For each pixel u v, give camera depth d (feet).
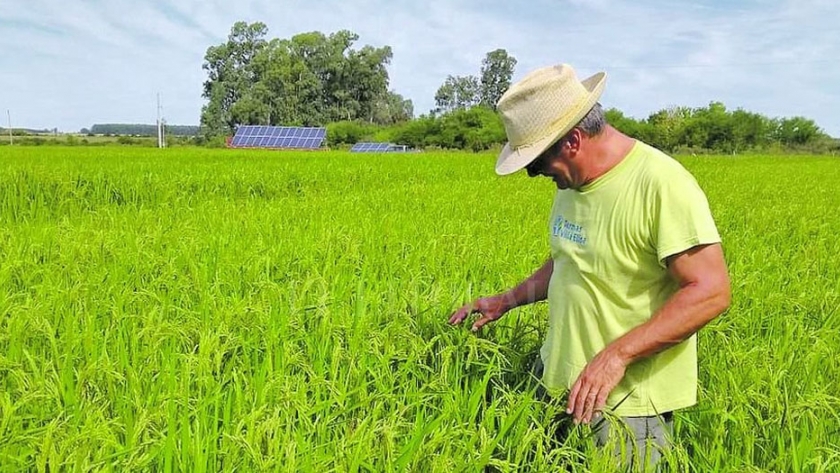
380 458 7.91
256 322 11.39
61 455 6.88
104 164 56.65
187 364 9.13
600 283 8.75
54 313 12.11
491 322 12.07
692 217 7.82
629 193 8.32
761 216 31.27
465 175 64.80
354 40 321.73
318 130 209.56
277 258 17.13
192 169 53.57
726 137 191.42
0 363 8.68
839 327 13.50
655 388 8.86
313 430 8.41
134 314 12.04
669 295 8.66
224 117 304.30
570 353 9.25
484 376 10.30
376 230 21.81
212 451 8.03
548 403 9.26
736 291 15.61
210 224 22.90
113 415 8.78
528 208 30.91
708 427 9.73
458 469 7.70
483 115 210.38
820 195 46.70
